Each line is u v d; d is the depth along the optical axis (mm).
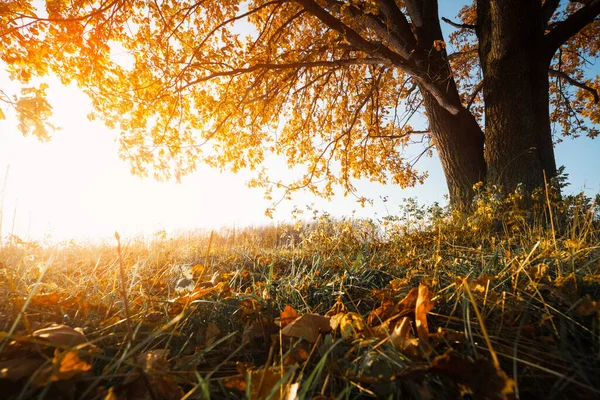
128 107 6605
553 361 947
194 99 7508
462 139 6582
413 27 8180
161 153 7059
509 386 694
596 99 9141
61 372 738
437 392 827
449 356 773
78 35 5559
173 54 7180
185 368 1002
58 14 5363
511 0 5773
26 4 5070
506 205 4078
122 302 1680
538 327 1124
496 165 5625
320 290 1849
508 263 1652
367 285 2072
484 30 6543
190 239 6785
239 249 4594
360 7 6609
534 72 5934
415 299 1267
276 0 6180
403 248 3441
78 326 1328
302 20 8266
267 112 8406
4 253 2652
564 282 1414
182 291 1956
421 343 1007
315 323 1195
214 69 6992
